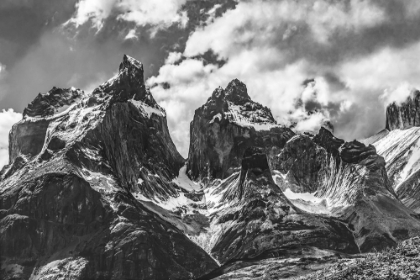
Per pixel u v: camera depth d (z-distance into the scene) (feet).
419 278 637.71
